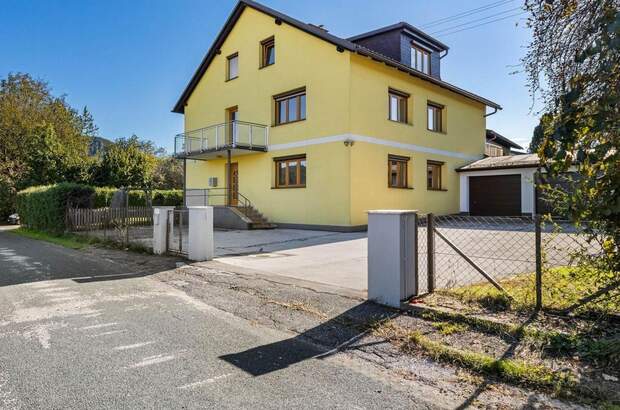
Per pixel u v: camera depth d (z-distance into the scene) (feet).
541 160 10.71
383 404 8.66
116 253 33.47
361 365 10.77
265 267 25.31
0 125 95.50
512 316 13.21
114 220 43.11
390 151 54.03
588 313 12.74
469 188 66.39
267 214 58.03
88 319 15.07
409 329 13.16
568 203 11.25
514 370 9.71
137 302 17.69
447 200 65.21
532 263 24.29
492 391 9.16
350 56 48.26
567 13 9.94
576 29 9.86
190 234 28.63
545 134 10.34
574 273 13.39
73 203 51.31
